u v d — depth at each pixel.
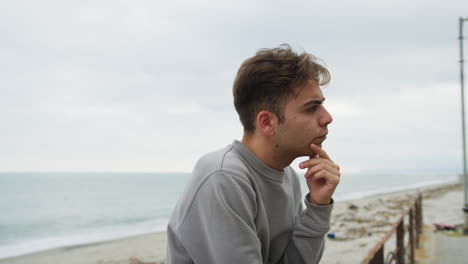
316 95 1.32
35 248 15.37
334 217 18.02
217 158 1.31
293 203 1.59
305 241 1.47
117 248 13.80
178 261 1.28
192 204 1.22
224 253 1.13
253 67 1.35
